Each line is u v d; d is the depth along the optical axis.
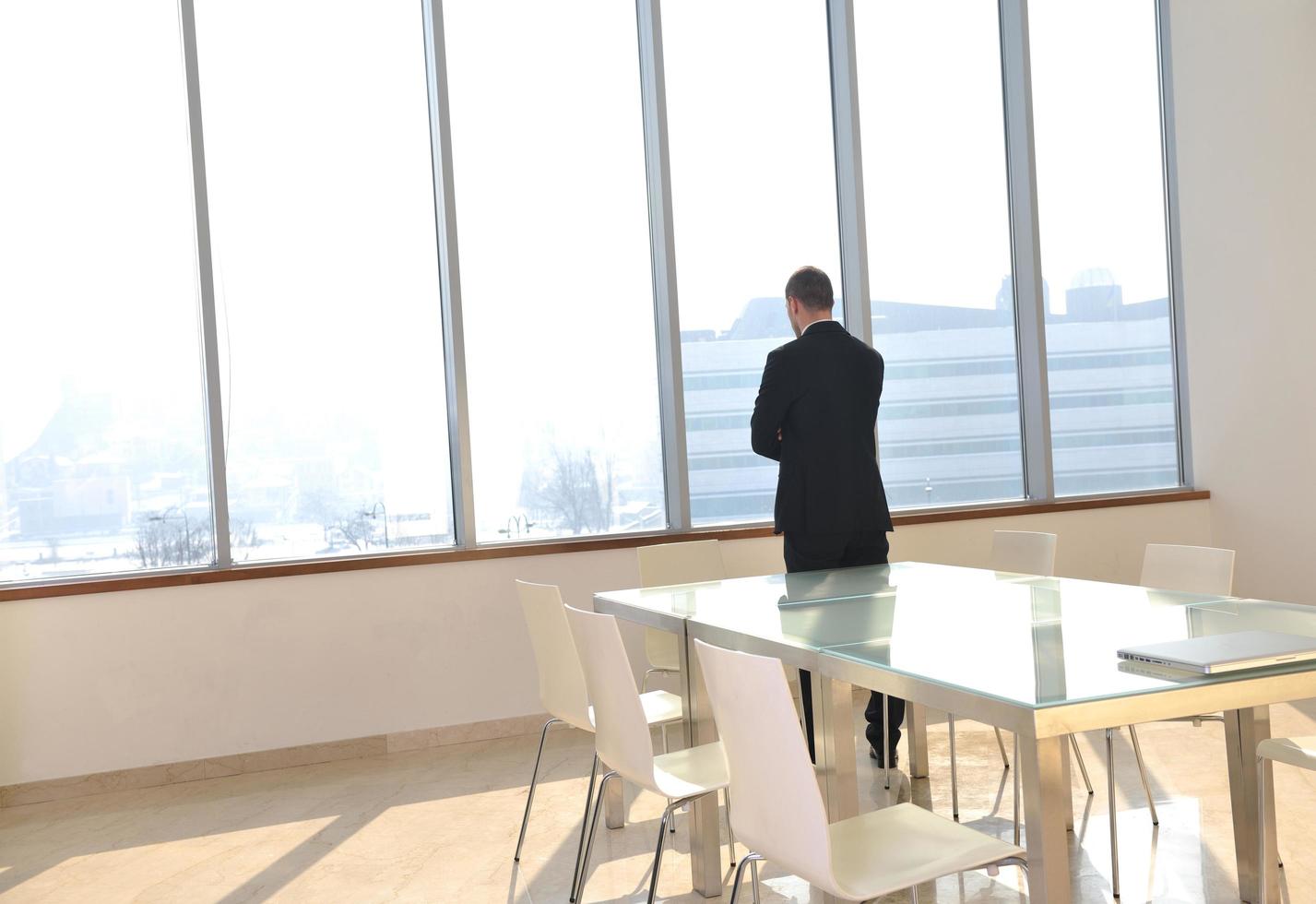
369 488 5.05
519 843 3.38
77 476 4.68
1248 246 5.83
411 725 4.90
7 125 4.64
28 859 3.69
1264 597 5.89
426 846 3.58
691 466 5.51
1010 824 3.43
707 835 3.01
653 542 5.25
